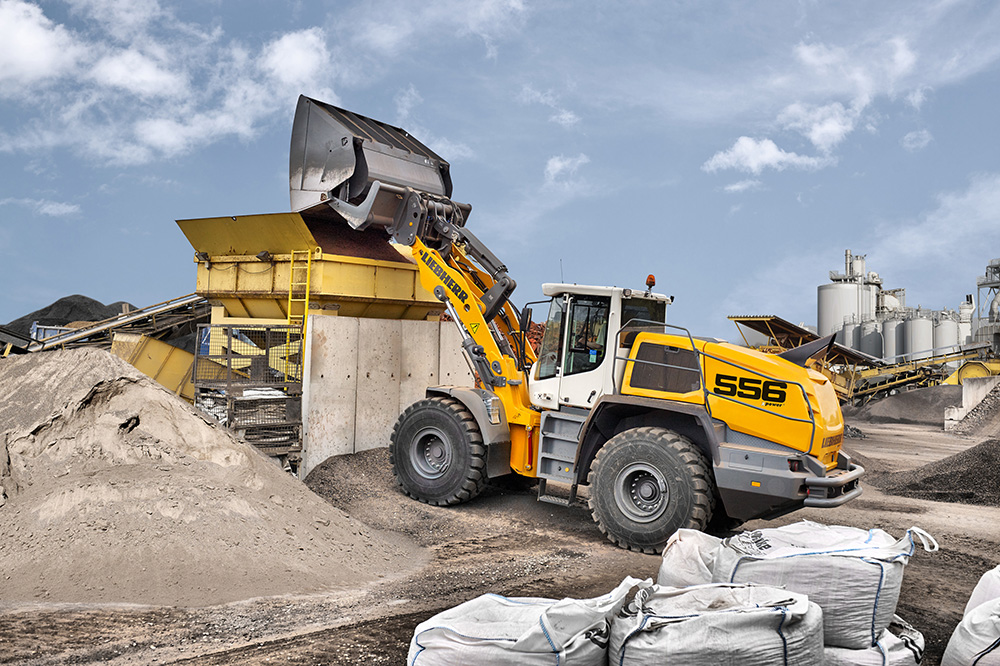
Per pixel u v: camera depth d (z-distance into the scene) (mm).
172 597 5684
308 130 11539
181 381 12961
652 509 7797
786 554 4430
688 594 4027
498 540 8391
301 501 7605
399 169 11430
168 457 7078
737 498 7520
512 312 10398
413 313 13156
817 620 3850
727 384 7805
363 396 11922
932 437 23781
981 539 8789
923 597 6254
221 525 6496
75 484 6457
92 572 5777
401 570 7133
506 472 9664
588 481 8633
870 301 45781
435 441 10016
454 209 11180
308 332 11133
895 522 9719
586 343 9008
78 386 7348
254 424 10422
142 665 4414
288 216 11219
